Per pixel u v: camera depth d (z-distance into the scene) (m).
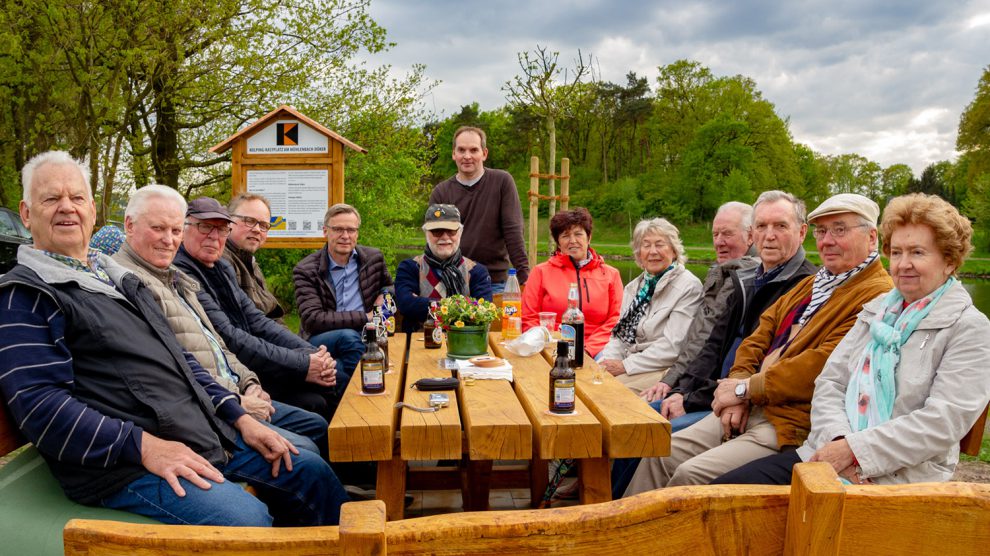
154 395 1.99
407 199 10.37
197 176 10.53
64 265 2.01
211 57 9.20
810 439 2.21
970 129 37.12
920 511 0.89
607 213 65.88
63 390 1.83
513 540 0.86
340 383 3.79
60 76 9.07
